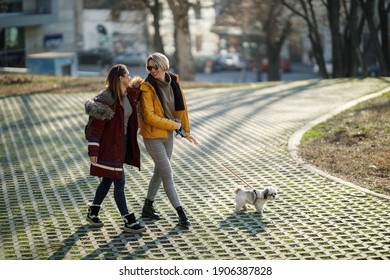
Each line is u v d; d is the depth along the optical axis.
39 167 13.52
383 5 34.34
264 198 10.36
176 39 43.50
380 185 11.73
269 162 13.54
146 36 75.62
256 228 9.83
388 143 14.55
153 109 9.81
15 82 27.83
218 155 14.23
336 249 9.01
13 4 59.19
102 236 9.58
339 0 36.44
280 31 48.09
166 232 9.71
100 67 72.69
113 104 9.48
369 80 26.27
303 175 12.52
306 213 10.45
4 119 18.97
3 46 60.25
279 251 8.97
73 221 10.22
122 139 9.58
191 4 40.91
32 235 9.67
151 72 9.80
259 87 25.94
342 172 12.65
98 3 79.62
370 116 17.45
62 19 69.12
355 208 10.61
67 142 15.81
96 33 81.38
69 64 46.88
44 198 11.45
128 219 9.67
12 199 11.41
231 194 11.48
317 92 23.25
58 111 20.11
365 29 44.84
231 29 73.94
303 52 80.44
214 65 77.31
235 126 17.31
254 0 46.22
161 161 9.85
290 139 15.38
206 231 9.73
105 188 9.89
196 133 16.58
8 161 14.07
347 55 36.66
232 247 9.12
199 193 11.56
